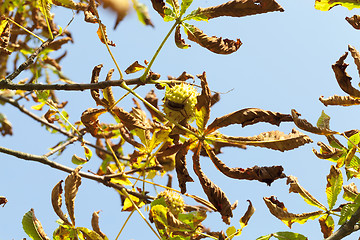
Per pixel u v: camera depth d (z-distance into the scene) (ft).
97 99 9.25
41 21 10.12
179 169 9.02
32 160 9.42
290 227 9.07
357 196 8.98
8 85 9.10
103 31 9.11
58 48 10.28
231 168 8.95
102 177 9.40
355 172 9.12
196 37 8.98
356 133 9.23
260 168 8.89
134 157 9.45
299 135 8.88
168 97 9.09
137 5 7.47
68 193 8.95
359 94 8.95
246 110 8.91
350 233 8.80
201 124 8.96
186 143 9.02
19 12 9.95
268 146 8.90
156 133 9.34
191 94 9.08
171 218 8.88
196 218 8.90
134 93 9.05
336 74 8.95
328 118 8.94
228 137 8.95
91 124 9.34
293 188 9.12
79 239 9.00
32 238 8.90
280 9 8.86
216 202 8.97
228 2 8.91
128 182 9.44
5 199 9.44
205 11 8.92
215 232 9.23
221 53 9.02
